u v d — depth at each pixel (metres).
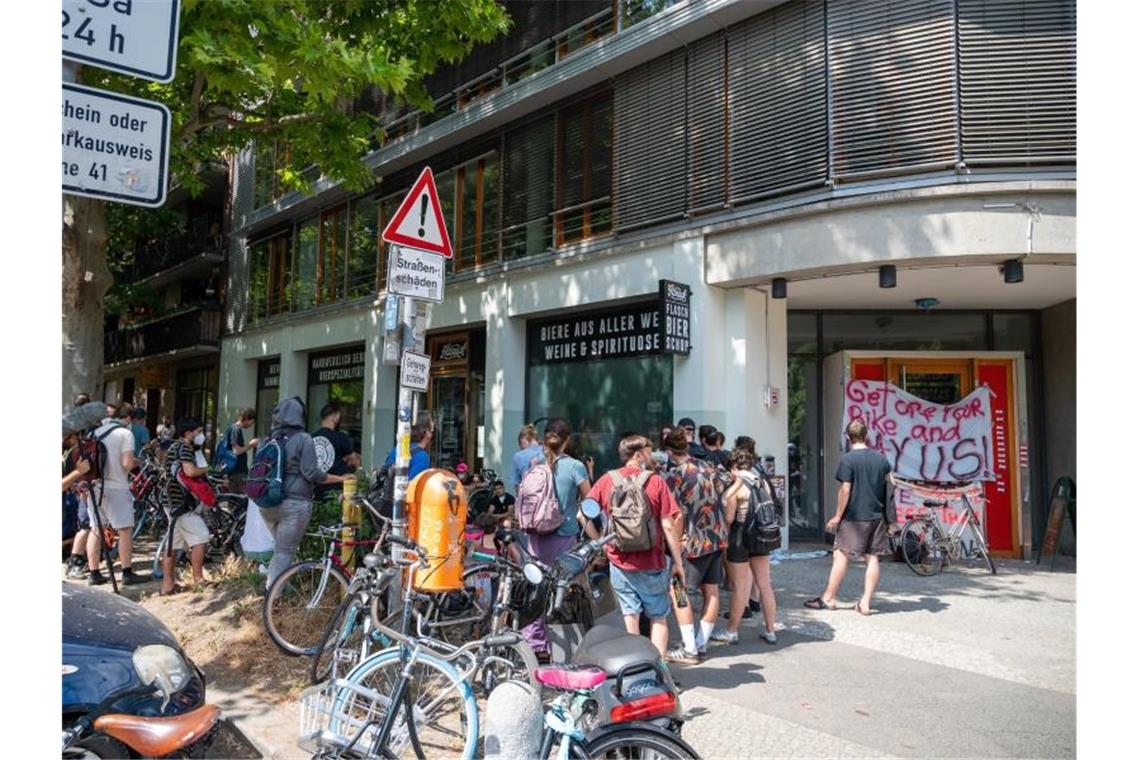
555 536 6.04
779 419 10.95
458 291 14.55
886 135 9.01
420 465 7.00
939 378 12.01
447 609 5.78
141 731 2.77
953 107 8.68
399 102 9.95
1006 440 11.62
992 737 4.64
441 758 4.02
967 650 6.43
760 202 10.01
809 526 12.34
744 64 10.23
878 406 11.74
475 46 14.76
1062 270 9.46
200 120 9.12
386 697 3.84
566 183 12.80
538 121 13.43
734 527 6.66
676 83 11.09
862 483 7.65
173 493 8.36
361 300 17.48
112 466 8.53
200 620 6.91
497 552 6.06
